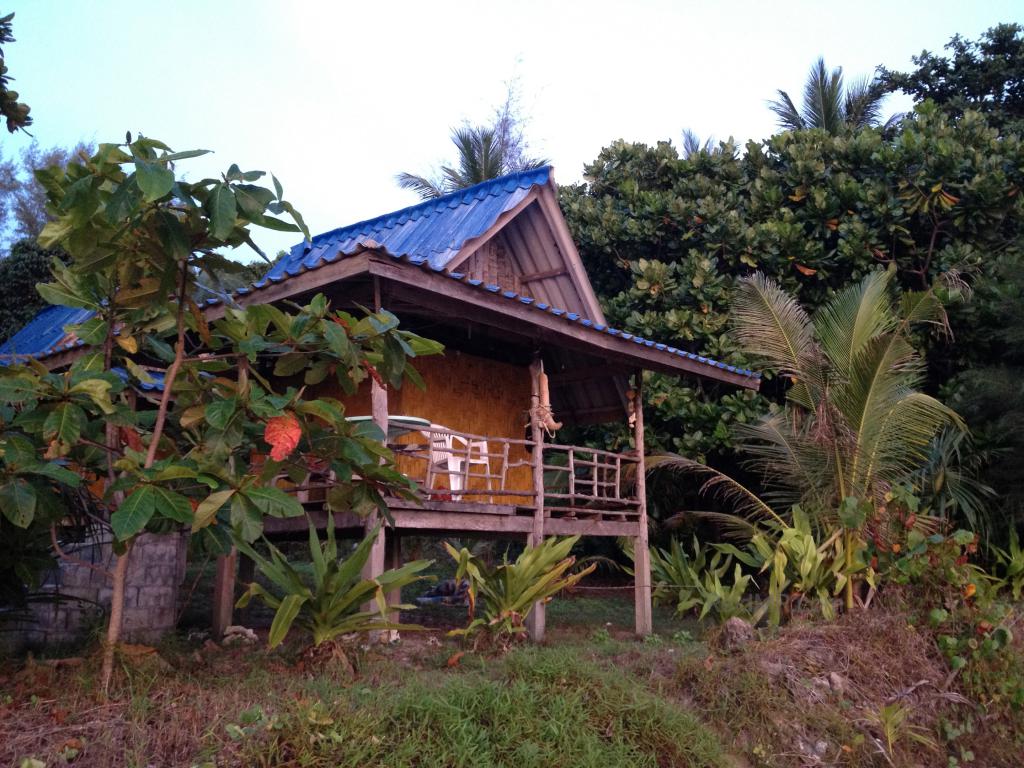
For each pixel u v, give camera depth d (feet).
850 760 23.70
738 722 23.84
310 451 20.57
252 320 19.54
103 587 27.71
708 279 50.62
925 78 76.43
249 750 16.99
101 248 18.02
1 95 30.09
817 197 52.54
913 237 54.08
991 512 40.96
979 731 27.78
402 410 32.91
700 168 58.80
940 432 41.34
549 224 40.34
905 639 28.86
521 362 38.93
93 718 17.53
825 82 74.38
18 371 17.81
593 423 45.47
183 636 30.68
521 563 27.45
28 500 17.19
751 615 33.35
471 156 82.12
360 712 18.62
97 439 20.29
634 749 20.49
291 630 32.63
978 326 47.19
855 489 33.24
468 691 20.26
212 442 18.45
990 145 54.24
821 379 33.65
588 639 32.45
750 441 45.98
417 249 37.83
